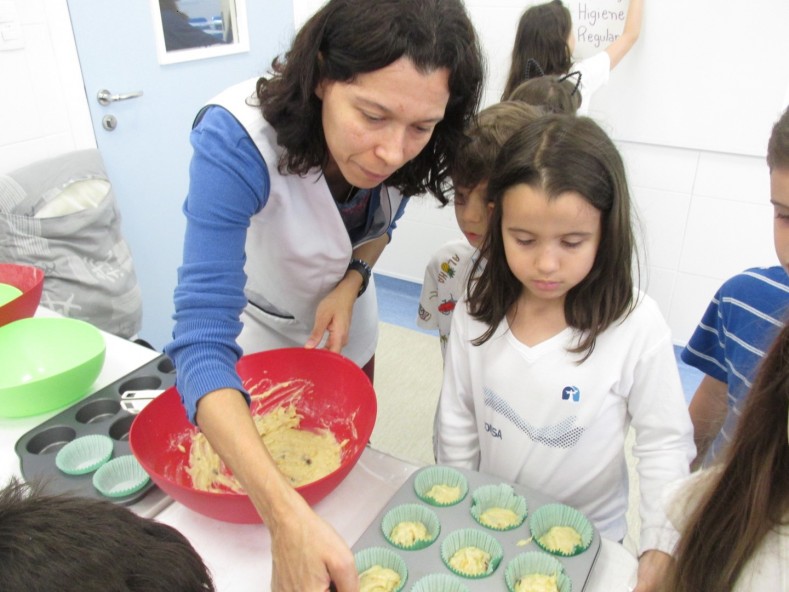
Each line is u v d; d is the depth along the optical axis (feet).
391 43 2.14
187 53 7.73
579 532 2.58
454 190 3.49
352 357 4.33
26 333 3.57
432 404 7.38
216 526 2.71
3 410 3.25
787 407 1.86
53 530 1.40
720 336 3.31
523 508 2.69
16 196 5.88
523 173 2.66
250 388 3.43
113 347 4.00
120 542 1.44
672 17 6.91
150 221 8.02
